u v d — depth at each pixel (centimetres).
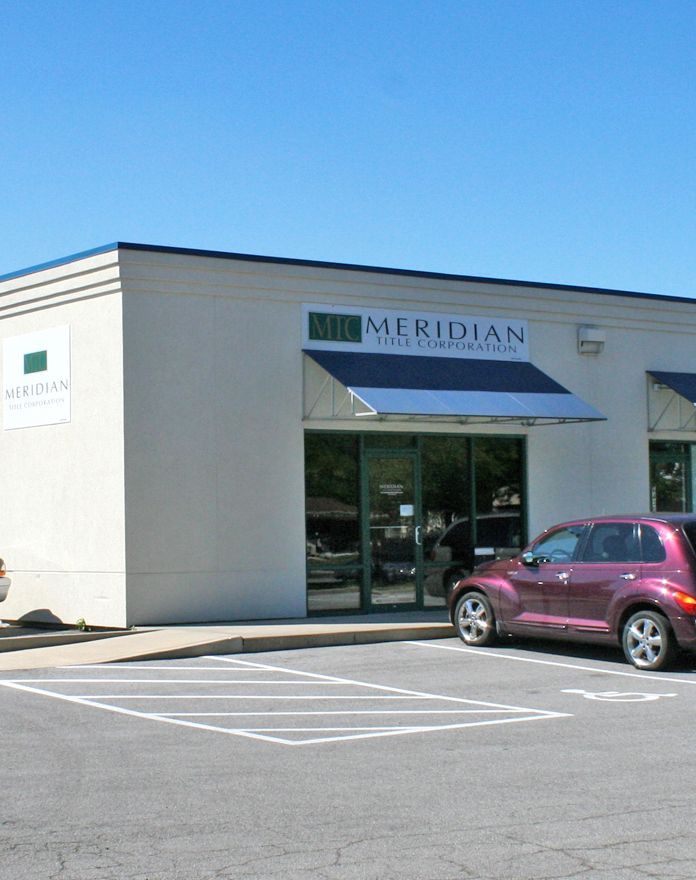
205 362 1766
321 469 1856
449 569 1956
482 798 766
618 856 638
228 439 1773
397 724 1032
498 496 2020
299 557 1814
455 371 1920
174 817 725
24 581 1884
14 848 661
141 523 1716
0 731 1007
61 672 1367
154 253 1738
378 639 1639
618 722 1030
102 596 1748
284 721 1050
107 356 1745
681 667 1361
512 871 613
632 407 2180
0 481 1945
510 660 1434
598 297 2144
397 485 1919
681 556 1308
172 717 1073
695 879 600
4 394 1942
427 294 1952
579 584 1406
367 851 650
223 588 1758
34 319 1883
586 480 2112
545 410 1872
